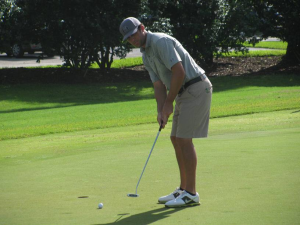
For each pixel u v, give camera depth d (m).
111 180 7.32
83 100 27.83
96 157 9.86
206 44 35.44
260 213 4.94
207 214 5.09
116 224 4.92
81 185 7.07
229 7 34.97
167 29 32.78
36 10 30.25
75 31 30.62
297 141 10.28
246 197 5.67
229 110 19.91
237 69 37.56
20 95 28.55
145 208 5.59
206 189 6.24
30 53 49.78
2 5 30.92
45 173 8.27
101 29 29.77
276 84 31.03
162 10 35.28
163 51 5.87
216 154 8.99
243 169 7.39
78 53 33.00
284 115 18.02
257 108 20.20
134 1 30.88
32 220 5.23
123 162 8.95
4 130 17.11
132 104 23.33
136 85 32.50
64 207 5.79
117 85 32.38
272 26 35.09
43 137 15.55
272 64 38.53
